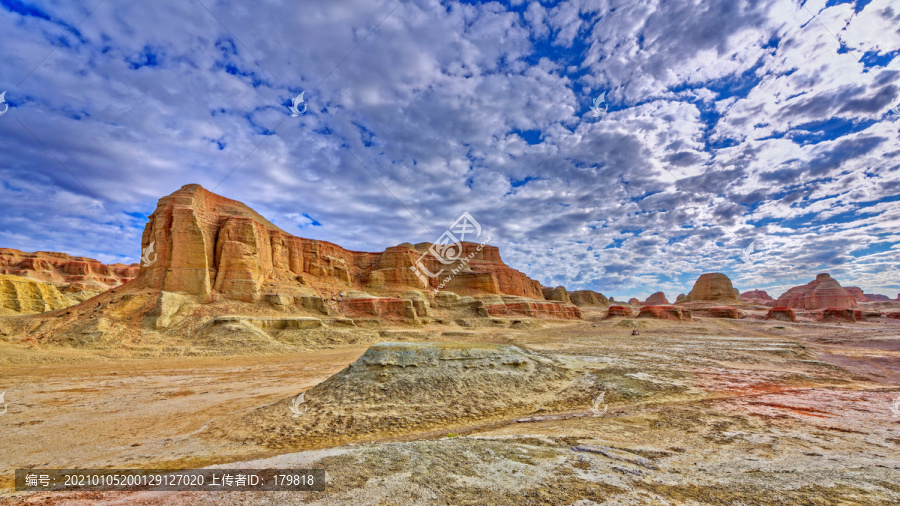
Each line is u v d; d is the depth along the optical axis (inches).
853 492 333.7
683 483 353.7
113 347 1694.1
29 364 1374.3
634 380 1025.5
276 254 3230.8
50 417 777.6
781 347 1900.8
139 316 2016.5
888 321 4239.7
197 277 2380.7
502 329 3452.3
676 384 1019.9
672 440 528.7
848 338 2529.5
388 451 426.6
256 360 1632.6
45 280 5073.8
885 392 949.2
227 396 965.2
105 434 671.1
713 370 1250.0
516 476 356.2
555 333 3250.5
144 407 856.9
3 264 5007.4
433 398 827.4
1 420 756.0
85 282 5280.5
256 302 2534.5
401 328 2972.4
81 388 1055.0
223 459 538.6
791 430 587.2
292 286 3029.0
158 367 1417.3
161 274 2375.7
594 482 346.3
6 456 563.2
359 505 290.7
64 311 2240.4
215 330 1951.3
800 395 898.1
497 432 608.4
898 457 455.2
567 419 712.4
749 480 363.3
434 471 363.3
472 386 888.9
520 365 1014.4
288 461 395.9
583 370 1125.7
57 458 551.8
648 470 391.5
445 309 3956.7
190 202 2600.9
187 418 770.2
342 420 722.8
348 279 3929.6
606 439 526.6
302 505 290.8
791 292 6939.0
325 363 1562.5
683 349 1824.6
